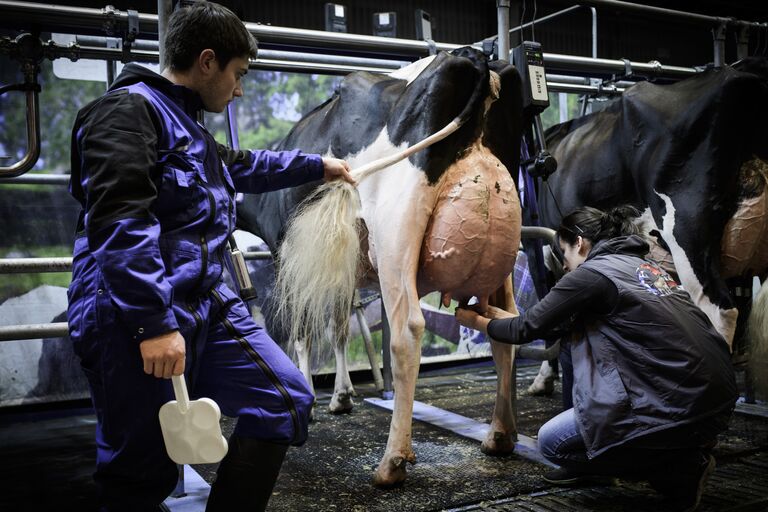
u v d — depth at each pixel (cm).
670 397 197
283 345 361
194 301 140
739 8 588
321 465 262
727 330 265
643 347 203
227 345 145
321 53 374
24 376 385
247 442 144
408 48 316
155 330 123
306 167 182
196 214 141
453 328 500
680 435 198
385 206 237
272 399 142
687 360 197
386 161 206
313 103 488
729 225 271
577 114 596
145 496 140
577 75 471
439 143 230
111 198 124
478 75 233
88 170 129
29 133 254
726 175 265
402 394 233
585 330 216
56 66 412
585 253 232
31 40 257
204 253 140
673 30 653
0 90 255
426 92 231
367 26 528
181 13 148
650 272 212
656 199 284
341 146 266
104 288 131
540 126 300
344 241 202
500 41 296
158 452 137
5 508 228
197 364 139
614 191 315
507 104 245
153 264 124
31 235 396
